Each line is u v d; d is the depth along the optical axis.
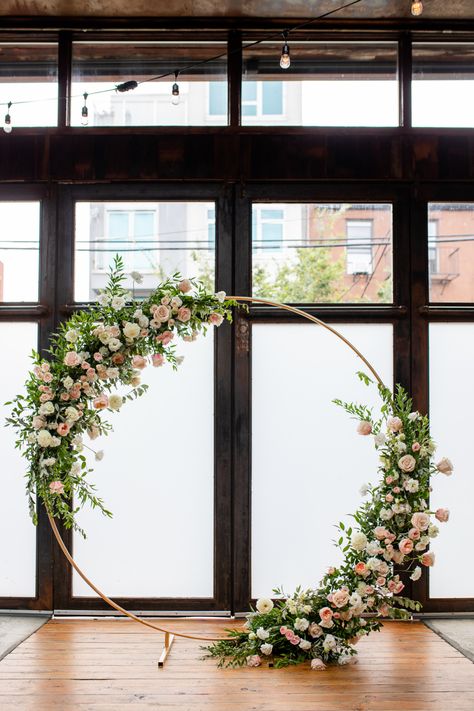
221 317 3.91
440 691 3.39
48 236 4.73
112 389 4.71
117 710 3.16
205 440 4.70
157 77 4.83
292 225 4.77
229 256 4.73
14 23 4.78
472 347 4.74
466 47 4.88
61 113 4.79
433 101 4.83
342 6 4.59
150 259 4.77
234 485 4.64
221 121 4.80
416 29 4.79
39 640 4.14
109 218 4.79
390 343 4.73
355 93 4.83
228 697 3.32
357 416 4.71
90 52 4.87
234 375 4.69
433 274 4.77
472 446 4.71
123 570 4.64
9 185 4.77
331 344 4.73
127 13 4.71
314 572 4.64
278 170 4.74
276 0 4.57
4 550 4.66
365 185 4.76
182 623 4.47
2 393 4.71
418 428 3.92
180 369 4.73
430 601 4.61
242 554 4.61
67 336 3.72
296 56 4.85
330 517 4.67
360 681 3.52
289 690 3.40
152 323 3.79
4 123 4.81
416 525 3.71
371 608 3.88
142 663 3.77
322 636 3.79
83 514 4.66
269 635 3.82
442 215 4.79
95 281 4.75
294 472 4.68
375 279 4.77
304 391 4.71
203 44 4.88
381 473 4.68
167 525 4.67
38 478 3.68
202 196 4.75
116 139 4.76
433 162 4.75
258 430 4.70
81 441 3.75
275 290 4.75
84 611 4.61
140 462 4.70
